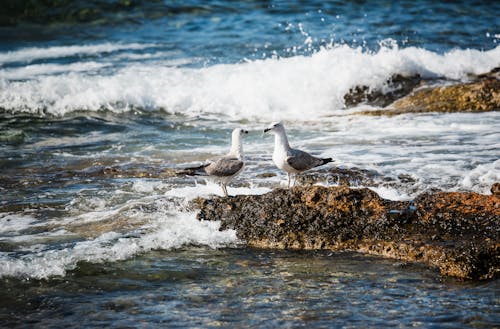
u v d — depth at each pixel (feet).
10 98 71.10
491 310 28.43
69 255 35.27
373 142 55.06
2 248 36.29
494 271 31.89
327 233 36.24
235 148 39.27
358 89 72.74
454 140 54.24
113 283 32.55
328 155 51.47
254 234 37.22
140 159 53.47
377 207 36.78
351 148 53.42
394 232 35.47
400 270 32.96
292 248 36.19
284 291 31.17
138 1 114.21
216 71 78.23
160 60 87.10
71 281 32.81
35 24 108.06
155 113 70.49
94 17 110.11
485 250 32.35
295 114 68.64
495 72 75.61
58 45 97.09
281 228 36.88
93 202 43.16
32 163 53.21
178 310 29.55
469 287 30.86
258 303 29.99
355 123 62.59
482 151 50.62
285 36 98.73
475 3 112.37
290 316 28.58
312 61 77.46
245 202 38.63
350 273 32.91
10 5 110.42
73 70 82.64
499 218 34.73
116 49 94.07
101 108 71.05
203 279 32.86
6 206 42.65
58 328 28.22
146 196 43.98
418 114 64.54
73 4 112.16
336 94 72.18
